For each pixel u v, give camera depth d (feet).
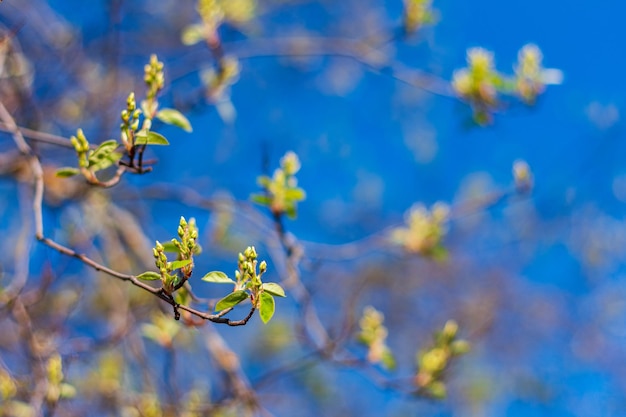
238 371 13.53
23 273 12.41
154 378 14.75
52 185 15.70
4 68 14.06
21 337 13.14
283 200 11.59
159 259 6.78
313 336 13.08
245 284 6.88
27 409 11.32
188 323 8.72
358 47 17.63
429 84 15.19
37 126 14.69
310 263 13.35
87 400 14.55
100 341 14.01
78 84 17.84
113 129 17.03
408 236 15.44
